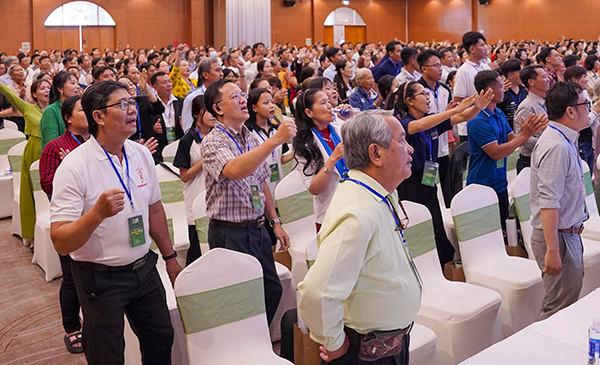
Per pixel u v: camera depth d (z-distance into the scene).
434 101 4.82
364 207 1.57
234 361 2.20
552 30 21.20
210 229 2.58
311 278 1.54
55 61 13.09
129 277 2.17
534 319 2.98
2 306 3.66
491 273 3.04
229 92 2.54
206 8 19.69
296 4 21.84
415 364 2.33
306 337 2.43
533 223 2.61
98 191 2.11
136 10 19.62
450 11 22.59
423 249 2.97
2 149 5.70
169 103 5.64
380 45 16.88
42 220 4.18
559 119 2.49
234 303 2.26
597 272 3.38
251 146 2.69
